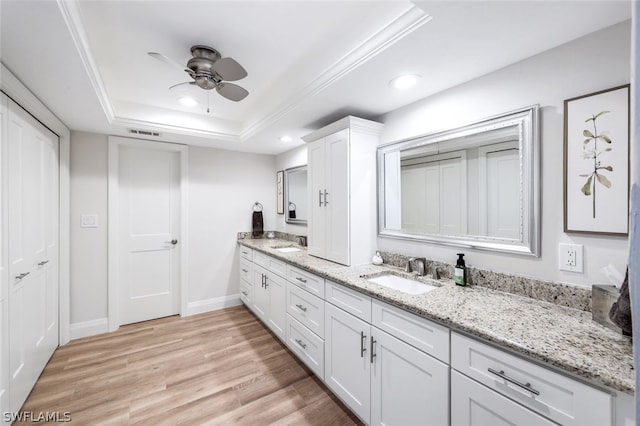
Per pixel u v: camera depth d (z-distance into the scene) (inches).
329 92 70.9
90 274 106.7
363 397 61.0
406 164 78.1
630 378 28.2
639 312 21.5
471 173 62.9
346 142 81.4
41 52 52.4
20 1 39.1
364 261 84.0
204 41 62.0
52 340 91.1
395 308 53.5
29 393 72.0
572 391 32.0
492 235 59.2
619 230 43.0
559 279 49.8
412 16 46.1
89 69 60.5
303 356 83.6
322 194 92.2
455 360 43.4
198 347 98.7
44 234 82.9
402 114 79.9
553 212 50.4
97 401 70.4
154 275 123.5
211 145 129.6
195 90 90.0
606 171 44.2
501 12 41.6
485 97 60.7
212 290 135.4
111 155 109.7
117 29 57.6
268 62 70.6
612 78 43.9
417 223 75.3
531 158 52.5
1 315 58.3
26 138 70.9
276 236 151.3
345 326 66.5
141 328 114.0
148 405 69.1
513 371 36.8
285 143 125.6
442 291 57.3
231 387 76.5
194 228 130.1
